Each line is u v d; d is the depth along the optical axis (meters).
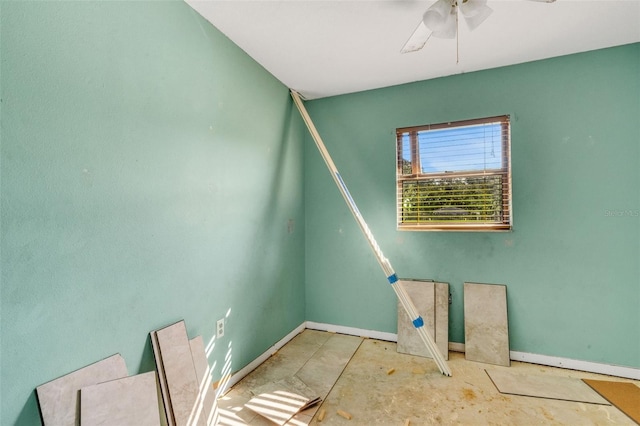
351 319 2.99
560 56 2.31
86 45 1.23
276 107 2.66
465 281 2.58
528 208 2.39
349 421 1.72
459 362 2.40
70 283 1.17
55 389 1.10
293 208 2.95
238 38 2.08
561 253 2.32
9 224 1.01
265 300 2.48
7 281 1.00
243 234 2.21
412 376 2.20
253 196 2.33
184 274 1.70
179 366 1.56
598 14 1.82
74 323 1.19
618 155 2.18
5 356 0.99
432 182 2.72
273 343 2.59
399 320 2.70
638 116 2.13
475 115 2.54
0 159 0.98
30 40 1.06
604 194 2.21
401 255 2.79
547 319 2.36
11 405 1.00
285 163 2.81
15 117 1.02
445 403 1.87
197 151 1.80
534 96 2.37
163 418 1.48
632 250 2.16
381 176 2.86
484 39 2.09
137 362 1.43
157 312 1.53
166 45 1.60
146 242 1.49
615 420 1.70
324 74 2.60
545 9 1.79
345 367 2.34
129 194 1.41
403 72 2.57
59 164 1.14
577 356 2.28
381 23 1.92
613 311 2.20
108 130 1.31
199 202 1.81
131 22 1.41
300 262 3.07
